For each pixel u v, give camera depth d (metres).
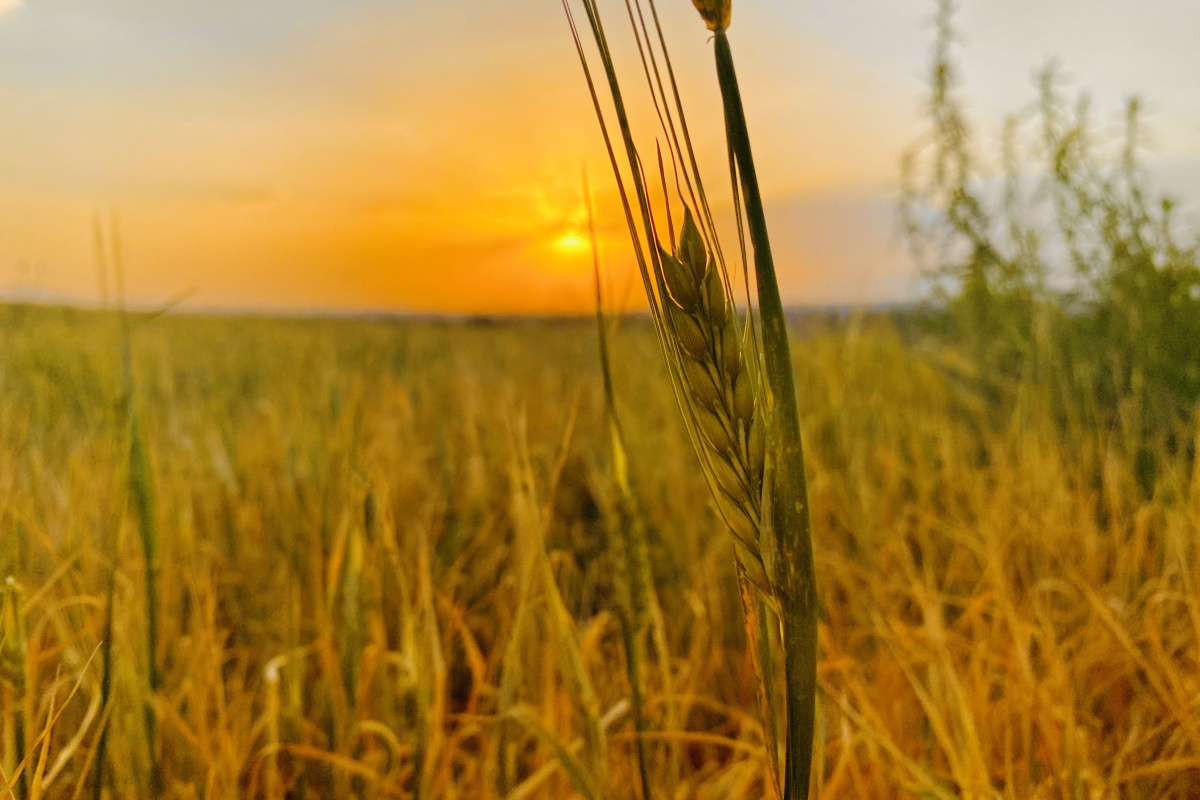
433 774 0.27
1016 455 0.51
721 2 0.16
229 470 0.54
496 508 0.56
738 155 0.16
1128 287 0.52
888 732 0.27
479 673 0.32
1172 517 0.35
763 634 0.18
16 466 0.35
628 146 0.17
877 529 0.45
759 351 0.17
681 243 0.17
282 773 0.31
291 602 0.36
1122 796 0.27
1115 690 0.31
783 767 0.24
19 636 0.22
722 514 0.18
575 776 0.24
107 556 0.31
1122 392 0.52
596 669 0.36
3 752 0.24
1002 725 0.28
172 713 0.27
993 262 0.59
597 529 0.52
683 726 0.32
